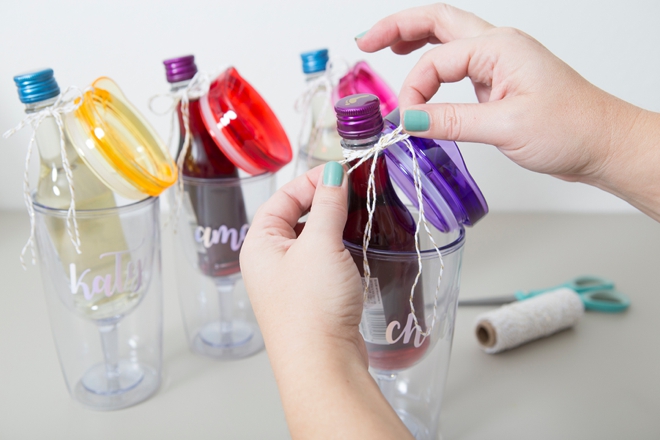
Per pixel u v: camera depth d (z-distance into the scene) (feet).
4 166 3.45
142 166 1.81
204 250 2.15
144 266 1.94
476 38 1.75
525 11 3.13
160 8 3.18
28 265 2.98
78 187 1.79
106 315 1.91
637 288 2.67
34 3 3.14
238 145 1.98
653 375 2.10
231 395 2.06
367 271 1.41
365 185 1.51
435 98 3.28
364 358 1.38
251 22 3.22
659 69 3.17
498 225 3.37
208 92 2.01
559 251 3.04
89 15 3.18
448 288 1.57
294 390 1.21
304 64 2.36
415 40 2.25
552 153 1.61
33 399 2.03
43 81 1.74
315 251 1.28
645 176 1.63
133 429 1.88
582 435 1.82
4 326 2.46
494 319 2.19
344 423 1.14
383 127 1.40
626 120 1.60
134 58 3.26
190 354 2.32
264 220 1.49
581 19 3.12
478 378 2.11
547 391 2.03
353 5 3.18
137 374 2.10
